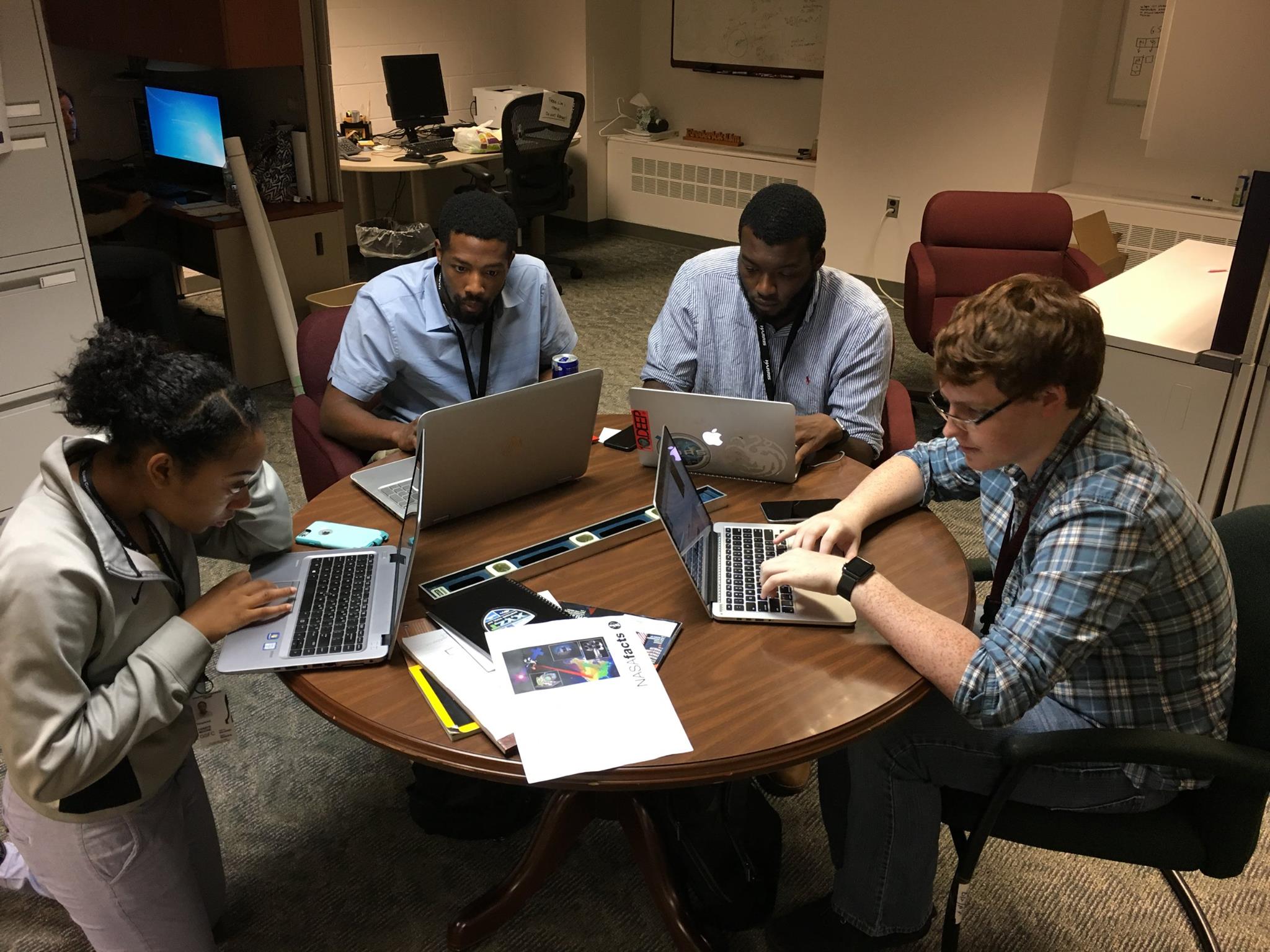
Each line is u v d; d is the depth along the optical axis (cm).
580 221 677
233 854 190
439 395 225
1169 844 139
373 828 197
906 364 470
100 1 409
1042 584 126
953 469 173
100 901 139
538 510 178
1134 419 259
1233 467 247
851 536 161
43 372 300
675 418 185
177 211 398
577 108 530
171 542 139
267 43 381
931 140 516
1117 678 137
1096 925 178
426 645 137
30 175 281
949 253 392
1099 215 421
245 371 416
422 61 558
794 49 579
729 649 141
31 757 118
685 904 165
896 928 156
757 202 192
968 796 148
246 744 219
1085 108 504
